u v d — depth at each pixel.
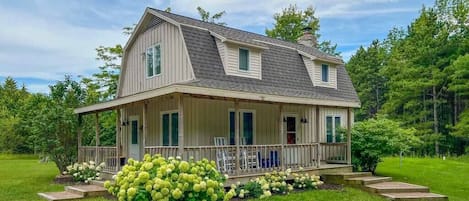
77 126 15.27
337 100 13.61
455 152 30.80
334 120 17.20
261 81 14.19
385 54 42.69
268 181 11.00
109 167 13.19
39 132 14.89
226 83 12.27
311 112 16.12
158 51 14.45
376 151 14.49
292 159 13.47
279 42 17.20
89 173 13.11
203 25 14.48
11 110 38.66
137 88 15.66
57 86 18.98
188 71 12.72
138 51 15.73
